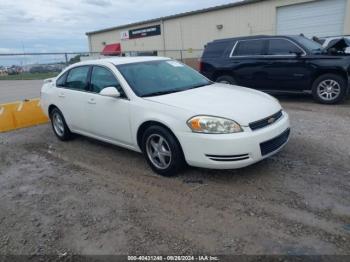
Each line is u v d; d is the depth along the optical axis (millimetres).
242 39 9109
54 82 6309
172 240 2969
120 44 32906
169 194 3820
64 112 5906
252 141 3701
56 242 3078
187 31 26531
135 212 3486
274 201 3500
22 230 3326
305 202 3438
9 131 7516
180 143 3928
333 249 2701
